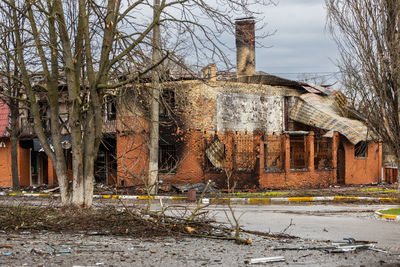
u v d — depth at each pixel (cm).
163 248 957
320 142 3203
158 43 1481
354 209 1970
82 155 1482
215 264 806
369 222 1536
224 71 1452
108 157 3291
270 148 2945
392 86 2231
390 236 1233
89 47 1426
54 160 1495
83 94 1550
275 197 2402
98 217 1313
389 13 2183
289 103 3416
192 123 2894
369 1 2214
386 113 2258
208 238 1120
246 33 1430
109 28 1429
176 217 1266
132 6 1417
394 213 1716
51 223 1263
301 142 3105
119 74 1619
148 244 1005
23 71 1498
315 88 3553
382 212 1758
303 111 3353
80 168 1465
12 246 933
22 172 3472
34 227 1223
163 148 2962
